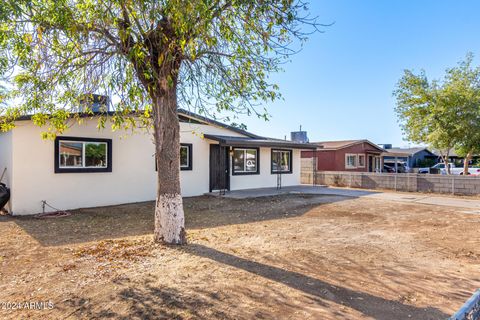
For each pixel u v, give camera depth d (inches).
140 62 186.4
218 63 224.1
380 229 282.0
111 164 435.2
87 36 193.8
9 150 362.0
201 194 542.6
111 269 172.2
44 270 173.9
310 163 907.4
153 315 122.3
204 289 145.9
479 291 89.1
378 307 131.3
